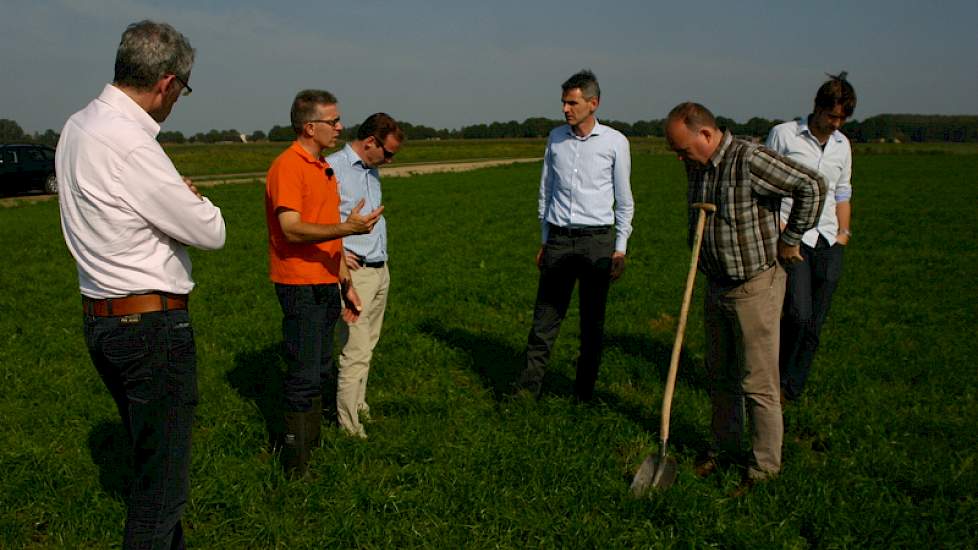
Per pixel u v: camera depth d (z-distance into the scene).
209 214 3.16
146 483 3.20
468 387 6.30
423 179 37.00
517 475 4.50
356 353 4.95
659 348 7.25
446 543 3.81
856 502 4.17
